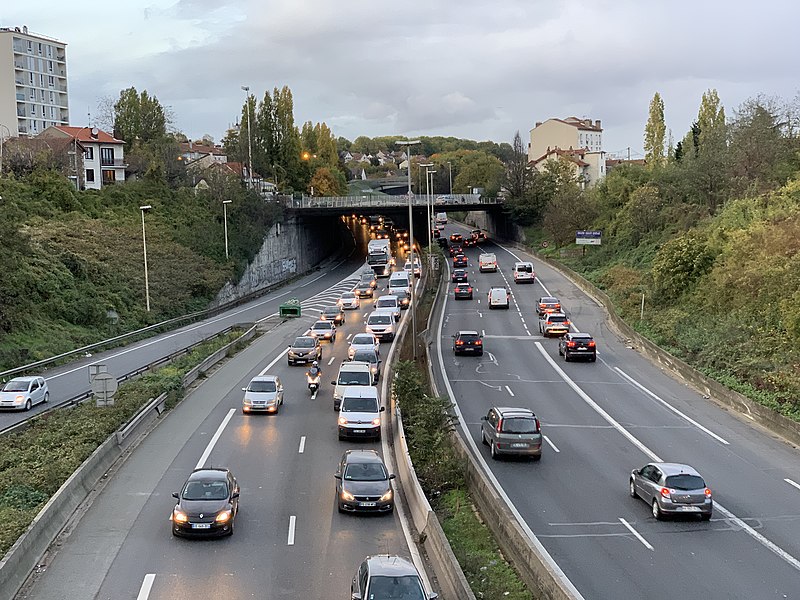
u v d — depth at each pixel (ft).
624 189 317.63
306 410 117.60
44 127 454.40
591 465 91.35
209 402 122.11
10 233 186.80
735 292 159.63
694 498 71.92
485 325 199.41
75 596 55.26
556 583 52.16
